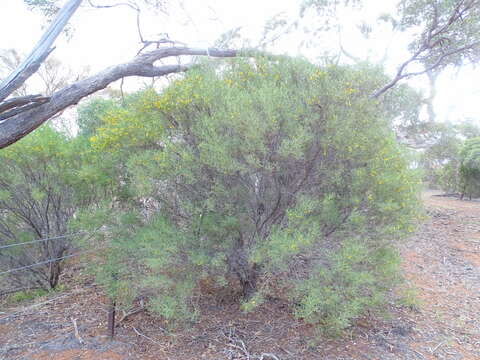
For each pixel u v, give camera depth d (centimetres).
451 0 832
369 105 385
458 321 468
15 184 509
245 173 377
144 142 399
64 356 367
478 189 1277
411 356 385
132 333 409
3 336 415
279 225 405
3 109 431
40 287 575
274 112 350
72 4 499
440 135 1355
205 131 363
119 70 611
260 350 380
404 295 461
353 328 431
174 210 413
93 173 443
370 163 379
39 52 470
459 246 779
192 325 420
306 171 392
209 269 402
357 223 376
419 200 419
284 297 468
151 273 405
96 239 472
